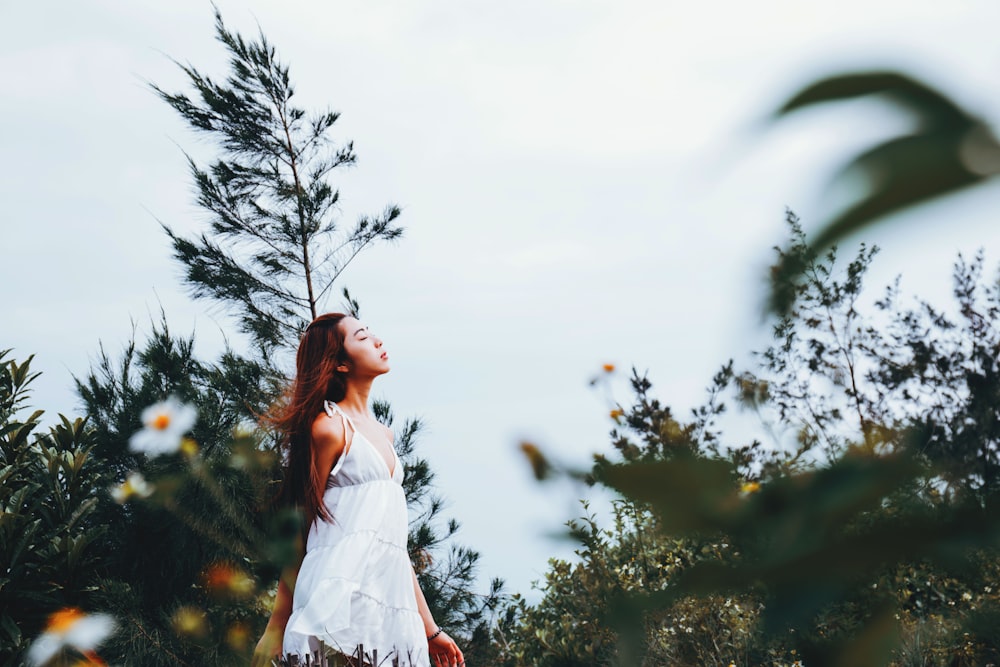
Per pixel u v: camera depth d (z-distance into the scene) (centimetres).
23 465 421
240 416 503
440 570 544
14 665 363
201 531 443
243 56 657
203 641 414
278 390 519
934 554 21
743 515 22
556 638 416
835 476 22
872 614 25
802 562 21
